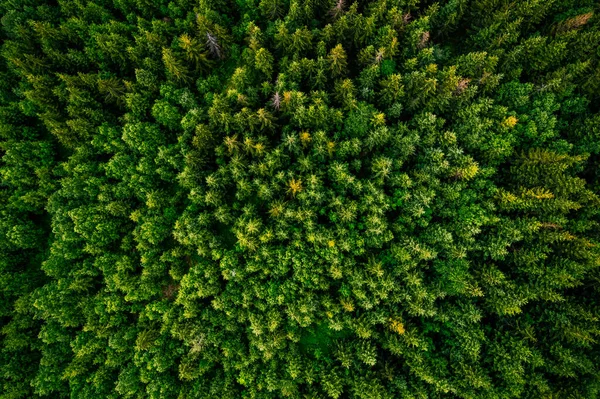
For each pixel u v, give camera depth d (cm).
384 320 3391
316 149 3544
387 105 3734
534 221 3312
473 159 3609
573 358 3228
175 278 3731
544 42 3547
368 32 3697
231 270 3553
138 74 3812
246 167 3694
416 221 3531
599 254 3167
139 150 3828
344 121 3631
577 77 3644
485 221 3322
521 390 3234
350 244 3434
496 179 3616
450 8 3784
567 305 3384
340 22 3622
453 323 3459
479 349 3350
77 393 3669
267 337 3488
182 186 3869
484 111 3541
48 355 3731
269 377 3462
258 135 3719
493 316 3631
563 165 3222
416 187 3528
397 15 3603
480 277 3453
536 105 3562
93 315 3731
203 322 3638
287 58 3781
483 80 3541
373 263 3425
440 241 3419
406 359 3456
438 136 3556
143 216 3794
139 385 3622
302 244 3500
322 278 3484
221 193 3788
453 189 3438
